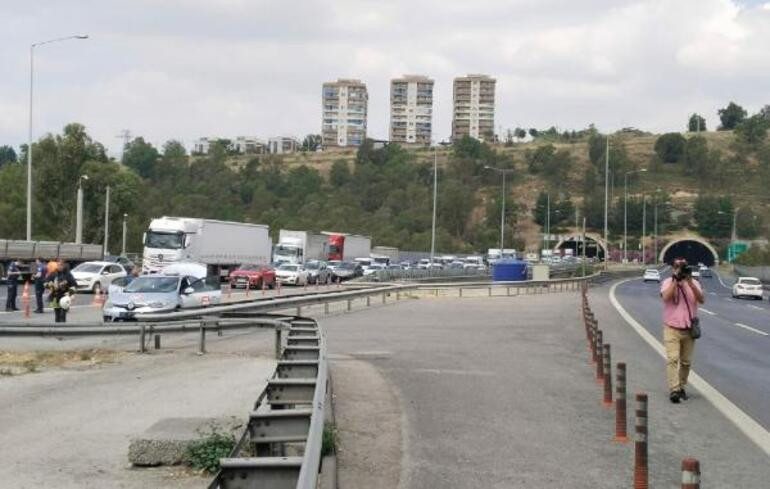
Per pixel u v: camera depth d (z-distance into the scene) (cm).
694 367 1775
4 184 8938
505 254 11931
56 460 930
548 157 19388
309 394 918
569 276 8819
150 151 16675
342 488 794
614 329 2667
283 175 16400
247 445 888
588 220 16962
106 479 854
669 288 1313
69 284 2403
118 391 1373
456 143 19738
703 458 935
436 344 2123
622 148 19850
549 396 1320
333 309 3519
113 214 8762
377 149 18212
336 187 16150
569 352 1967
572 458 920
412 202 14788
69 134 8488
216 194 14475
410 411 1181
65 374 1570
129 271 5531
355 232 12938
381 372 1588
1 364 1688
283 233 7694
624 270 10862
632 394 1366
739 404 1295
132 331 1873
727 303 5200
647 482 782
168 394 1339
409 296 4862
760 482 839
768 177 19188
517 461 905
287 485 595
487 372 1595
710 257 17312
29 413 1191
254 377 1515
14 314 3012
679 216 17538
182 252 5303
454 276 7600
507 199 15825
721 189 18850
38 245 5272
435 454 931
